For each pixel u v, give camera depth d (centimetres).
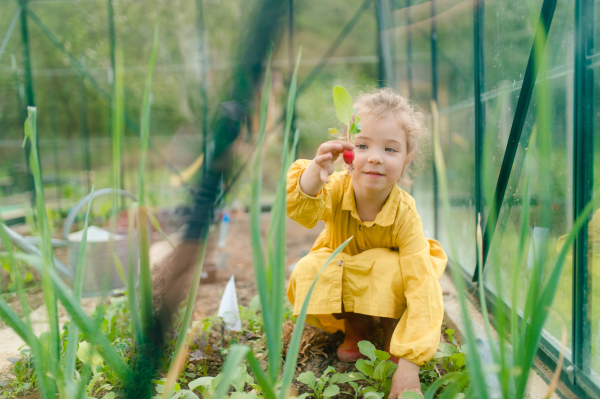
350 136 130
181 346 83
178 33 939
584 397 130
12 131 472
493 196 74
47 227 88
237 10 912
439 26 275
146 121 88
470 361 71
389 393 129
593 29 126
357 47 884
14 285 164
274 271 76
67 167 746
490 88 203
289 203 143
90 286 237
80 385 79
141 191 92
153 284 154
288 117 79
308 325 177
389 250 158
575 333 136
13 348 184
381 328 173
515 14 173
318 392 129
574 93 131
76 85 768
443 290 228
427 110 300
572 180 137
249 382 130
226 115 194
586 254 132
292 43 357
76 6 808
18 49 410
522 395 75
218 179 184
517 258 78
